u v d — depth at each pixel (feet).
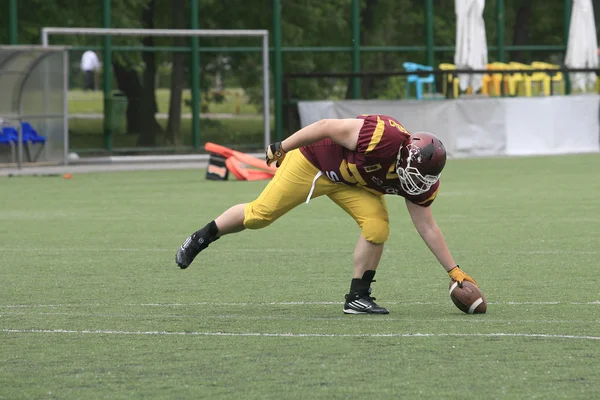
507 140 266.98
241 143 272.51
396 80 307.78
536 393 50.55
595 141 277.23
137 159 255.91
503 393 50.55
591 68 294.87
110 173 226.99
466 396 50.06
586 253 101.65
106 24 262.47
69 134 254.27
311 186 69.10
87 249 107.76
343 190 69.72
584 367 55.47
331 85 302.86
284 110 283.18
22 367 56.44
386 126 66.03
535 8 318.45
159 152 265.34
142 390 51.57
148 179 208.95
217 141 271.28
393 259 98.84
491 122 264.72
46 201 162.81
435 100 260.01
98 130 257.96
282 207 69.97
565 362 56.59
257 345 61.41
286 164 69.77
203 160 262.47
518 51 316.40
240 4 292.81
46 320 69.77
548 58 317.83
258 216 70.38
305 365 56.34
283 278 88.07
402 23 316.40
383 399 49.65
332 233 120.06
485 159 255.09
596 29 330.13
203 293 80.89
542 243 109.40
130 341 62.85
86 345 61.77
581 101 273.95
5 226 129.08
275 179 70.13
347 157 67.36
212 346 61.26
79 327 67.31
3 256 102.73
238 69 272.31
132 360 57.88
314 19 302.25
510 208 146.00
